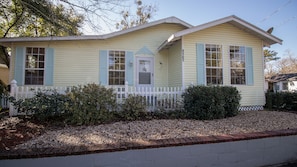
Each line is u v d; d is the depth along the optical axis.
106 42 8.94
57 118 5.12
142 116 5.82
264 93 8.45
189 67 7.64
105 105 5.22
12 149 2.93
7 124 4.65
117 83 8.90
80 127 4.45
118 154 2.83
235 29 8.27
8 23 10.73
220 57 8.04
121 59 9.05
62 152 2.67
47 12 6.52
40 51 8.27
